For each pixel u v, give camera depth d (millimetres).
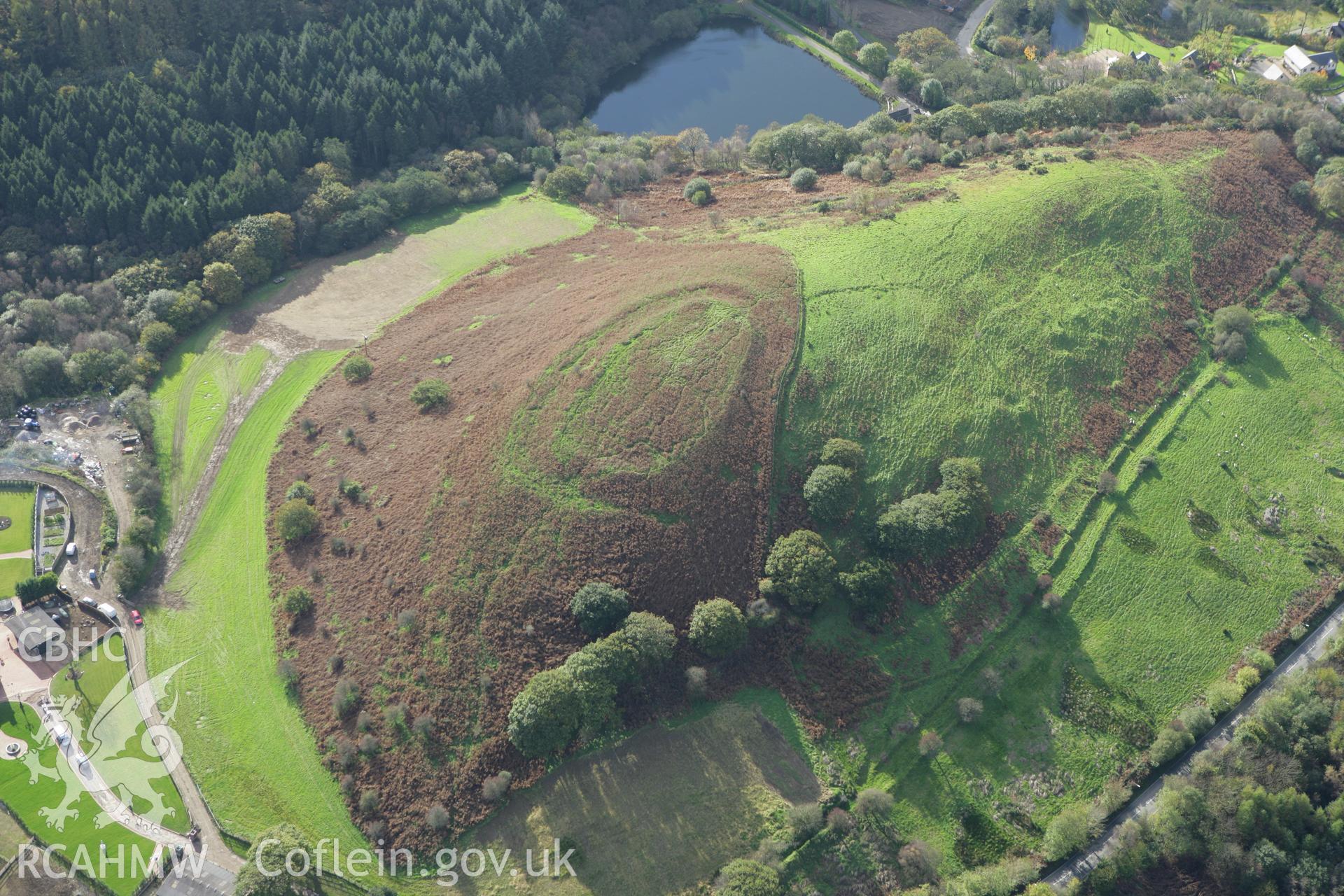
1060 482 120000
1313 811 90625
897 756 97562
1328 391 135250
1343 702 98688
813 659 102188
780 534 107938
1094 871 91000
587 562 103188
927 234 143125
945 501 110438
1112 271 142750
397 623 102000
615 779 93250
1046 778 97938
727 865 87750
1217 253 149375
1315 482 124812
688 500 107125
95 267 146250
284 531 111250
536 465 110125
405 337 138875
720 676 100125
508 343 130875
